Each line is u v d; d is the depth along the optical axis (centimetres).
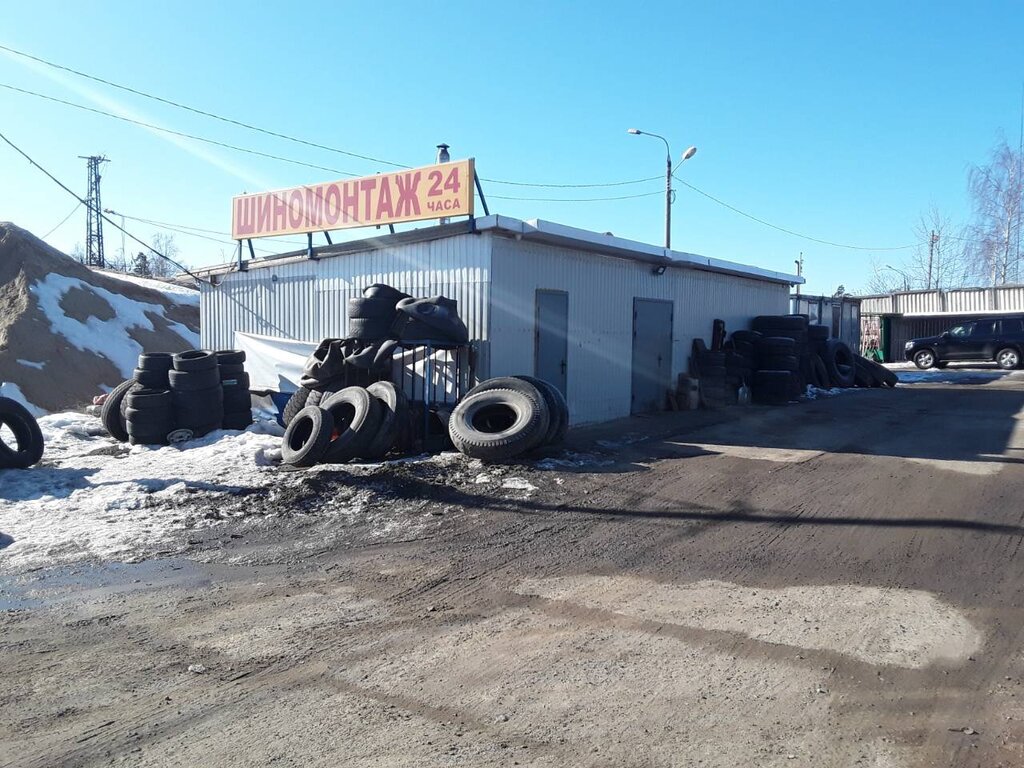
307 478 881
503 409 1065
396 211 1302
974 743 360
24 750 357
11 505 807
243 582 591
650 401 1627
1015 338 2856
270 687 419
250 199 1566
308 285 1499
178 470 960
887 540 684
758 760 346
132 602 549
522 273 1272
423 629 499
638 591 568
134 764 346
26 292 2127
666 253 1537
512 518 766
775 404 1780
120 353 2198
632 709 393
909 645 468
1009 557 631
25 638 487
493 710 392
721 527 734
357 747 358
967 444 1148
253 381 1530
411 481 880
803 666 441
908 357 3094
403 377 1191
